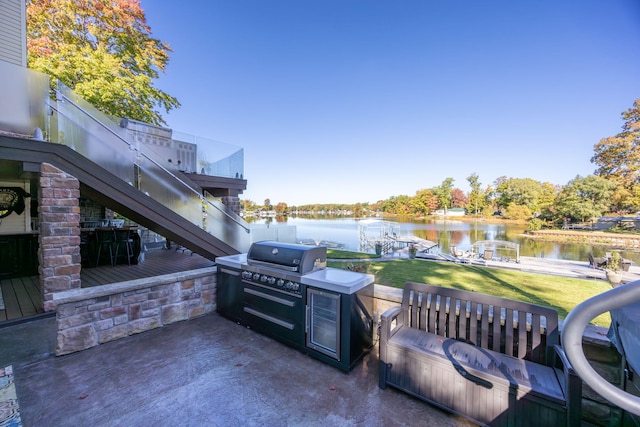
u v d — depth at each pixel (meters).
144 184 4.29
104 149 3.99
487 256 13.14
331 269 3.03
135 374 2.34
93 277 5.01
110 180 3.98
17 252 5.34
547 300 5.20
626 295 0.62
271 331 2.98
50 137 3.79
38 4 9.27
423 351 2.01
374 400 2.04
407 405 2.00
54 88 4.01
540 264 12.14
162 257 7.33
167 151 7.17
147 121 11.73
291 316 2.80
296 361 2.57
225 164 8.52
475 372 1.78
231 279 3.45
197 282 3.57
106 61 9.80
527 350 1.99
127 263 6.37
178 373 2.36
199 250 5.19
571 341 0.69
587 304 0.67
